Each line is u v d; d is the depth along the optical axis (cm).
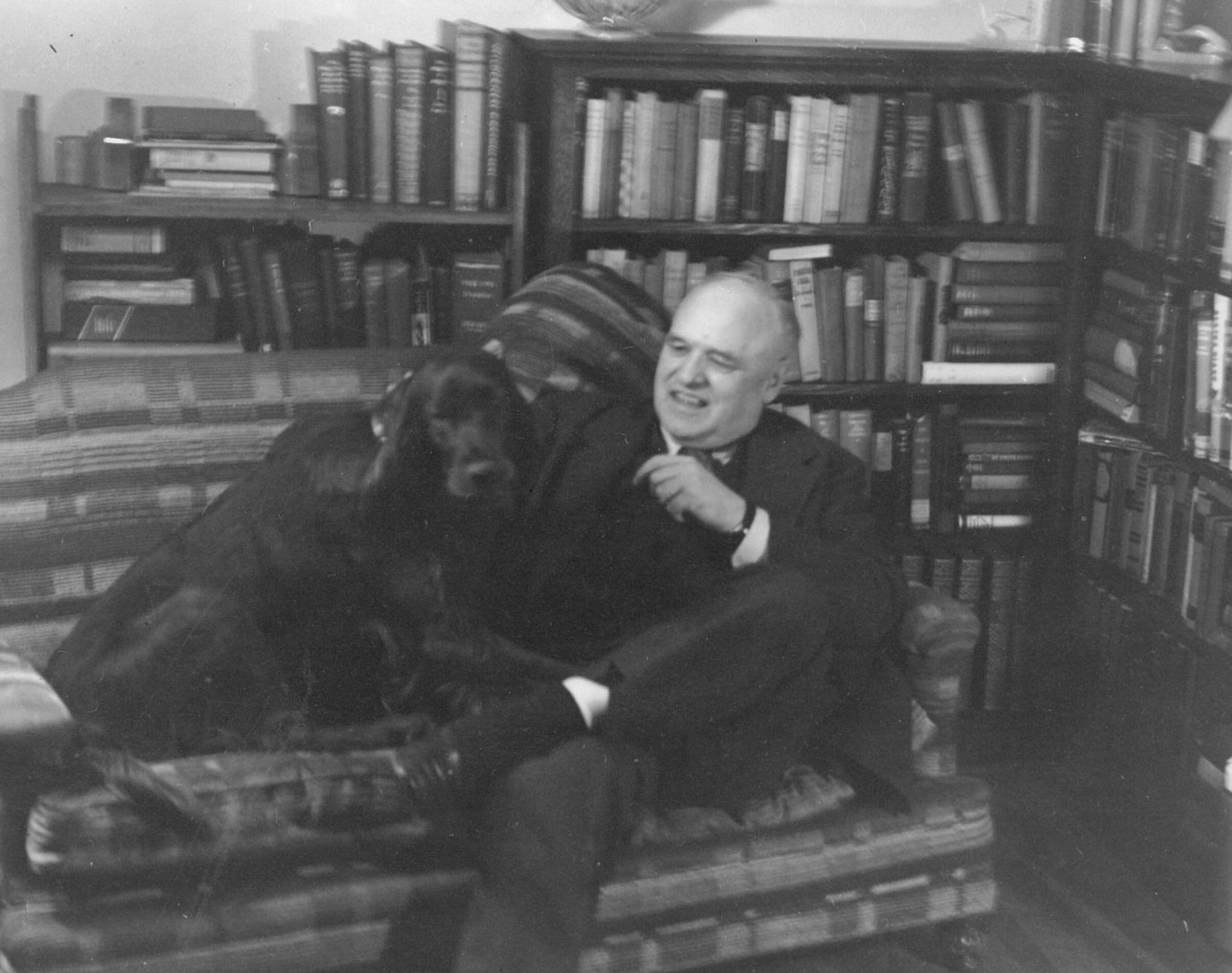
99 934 155
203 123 236
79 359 236
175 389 200
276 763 162
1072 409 265
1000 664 273
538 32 247
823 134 251
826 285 259
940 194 262
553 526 191
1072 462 267
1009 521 273
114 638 181
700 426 192
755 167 251
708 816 172
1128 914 219
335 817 161
